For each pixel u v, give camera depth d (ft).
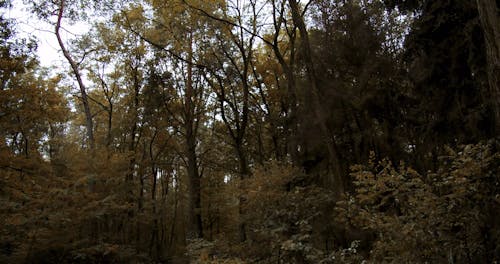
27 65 36.88
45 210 41.42
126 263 53.78
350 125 49.96
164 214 80.02
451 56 27.61
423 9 29.43
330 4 50.80
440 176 17.53
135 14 66.44
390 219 18.03
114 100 88.69
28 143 53.36
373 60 46.42
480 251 16.06
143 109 77.77
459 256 16.22
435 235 16.52
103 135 92.12
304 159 46.93
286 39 71.82
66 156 55.11
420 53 30.53
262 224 30.50
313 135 45.78
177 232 100.53
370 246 28.17
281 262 28.48
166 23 67.41
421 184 17.26
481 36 24.49
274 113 70.95
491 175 15.97
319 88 45.98
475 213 15.92
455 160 16.70
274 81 74.95
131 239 66.08
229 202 49.21
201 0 59.16
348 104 46.44
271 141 77.05
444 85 28.96
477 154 16.46
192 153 73.92
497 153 15.71
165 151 91.76
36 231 40.78
